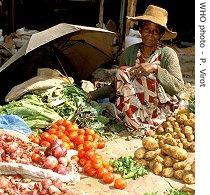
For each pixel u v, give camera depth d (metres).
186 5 12.27
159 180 4.93
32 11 12.23
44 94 6.39
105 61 7.86
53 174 4.58
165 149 5.10
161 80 5.85
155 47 6.08
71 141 5.52
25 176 4.59
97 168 4.87
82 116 6.16
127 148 5.72
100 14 10.23
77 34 6.81
